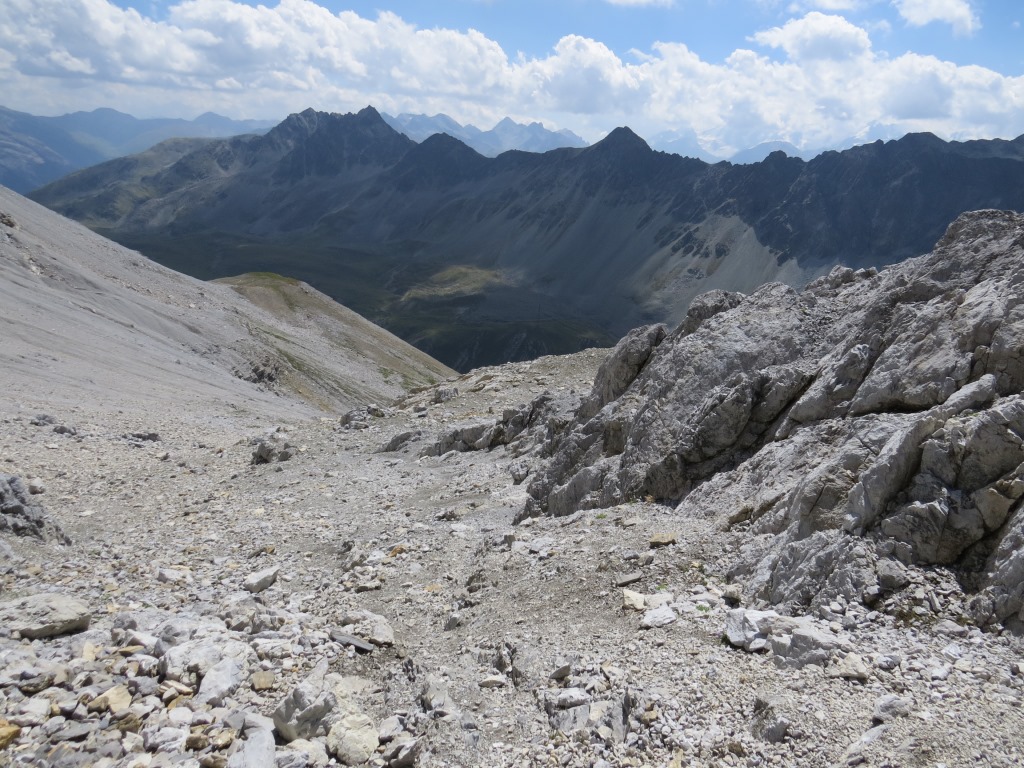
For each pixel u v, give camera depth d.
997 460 11.23
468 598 14.62
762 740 8.26
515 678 10.67
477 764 8.59
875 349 16.50
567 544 16.34
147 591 16.20
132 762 8.34
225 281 192.25
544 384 48.25
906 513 11.40
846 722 8.27
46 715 9.18
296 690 9.50
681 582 13.11
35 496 27.72
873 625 10.34
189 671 10.70
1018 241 15.88
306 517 25.44
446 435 35.38
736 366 19.80
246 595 15.90
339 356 155.12
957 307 15.01
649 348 25.34
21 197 139.62
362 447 38.19
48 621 11.88
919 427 12.07
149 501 29.09
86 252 126.88
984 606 10.06
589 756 8.48
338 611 14.83
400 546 19.41
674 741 8.44
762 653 10.16
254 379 107.19
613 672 10.06
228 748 8.85
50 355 65.12
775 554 12.52
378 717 9.98
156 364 79.19
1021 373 12.67
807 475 13.70
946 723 8.05
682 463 18.34
